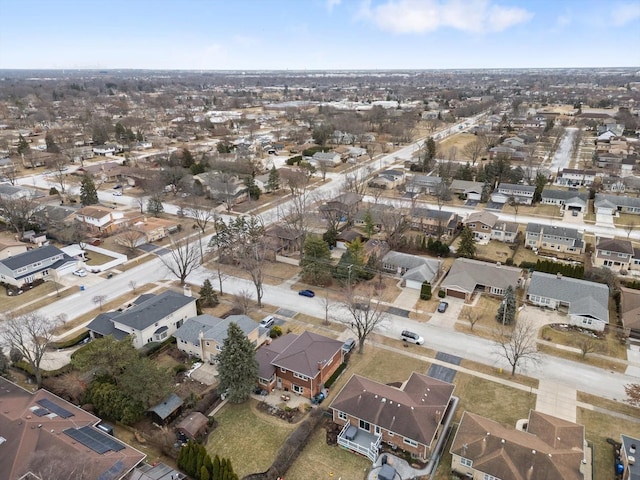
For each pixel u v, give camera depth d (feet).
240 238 237.66
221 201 330.95
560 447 112.06
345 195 302.04
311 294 201.05
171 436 119.14
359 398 127.34
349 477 112.16
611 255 222.48
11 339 154.92
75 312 188.14
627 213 306.76
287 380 141.79
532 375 149.48
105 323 167.12
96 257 243.60
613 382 146.00
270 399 139.23
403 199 338.75
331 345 149.48
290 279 219.00
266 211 315.78
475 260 230.48
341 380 147.74
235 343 132.77
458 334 172.65
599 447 119.96
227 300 197.98
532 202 326.03
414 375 140.05
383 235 268.00
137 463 107.24
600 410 134.00
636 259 220.64
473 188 338.75
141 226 269.03
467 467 110.63
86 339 169.48
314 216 288.51
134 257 243.40
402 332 169.78
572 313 176.24
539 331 173.17
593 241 259.39
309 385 137.59
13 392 129.08
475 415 122.72
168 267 214.07
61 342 165.89
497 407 135.23
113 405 124.88
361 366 155.02
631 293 186.29
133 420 124.36
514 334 158.61
